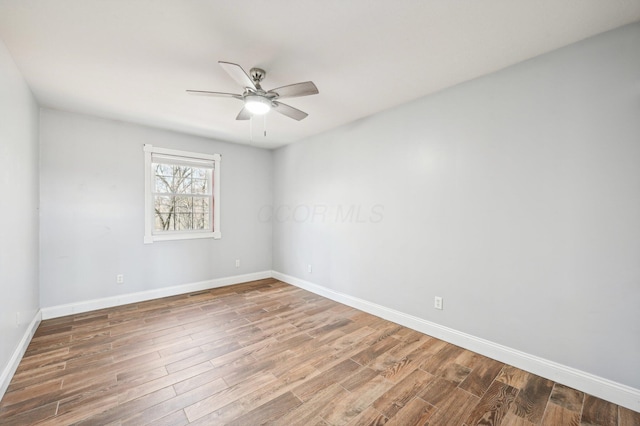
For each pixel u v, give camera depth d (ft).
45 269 10.16
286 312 11.17
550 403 5.96
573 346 6.49
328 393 6.25
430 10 5.31
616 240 5.95
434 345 8.50
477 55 6.87
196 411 5.63
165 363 7.36
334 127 12.53
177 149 13.24
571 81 6.44
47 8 5.21
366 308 11.23
